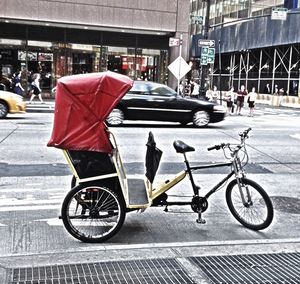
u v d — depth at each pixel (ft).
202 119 55.77
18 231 18.13
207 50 82.79
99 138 16.53
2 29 89.92
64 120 16.48
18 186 25.22
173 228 18.97
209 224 19.62
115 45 94.58
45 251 16.07
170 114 54.80
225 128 56.08
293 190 26.30
